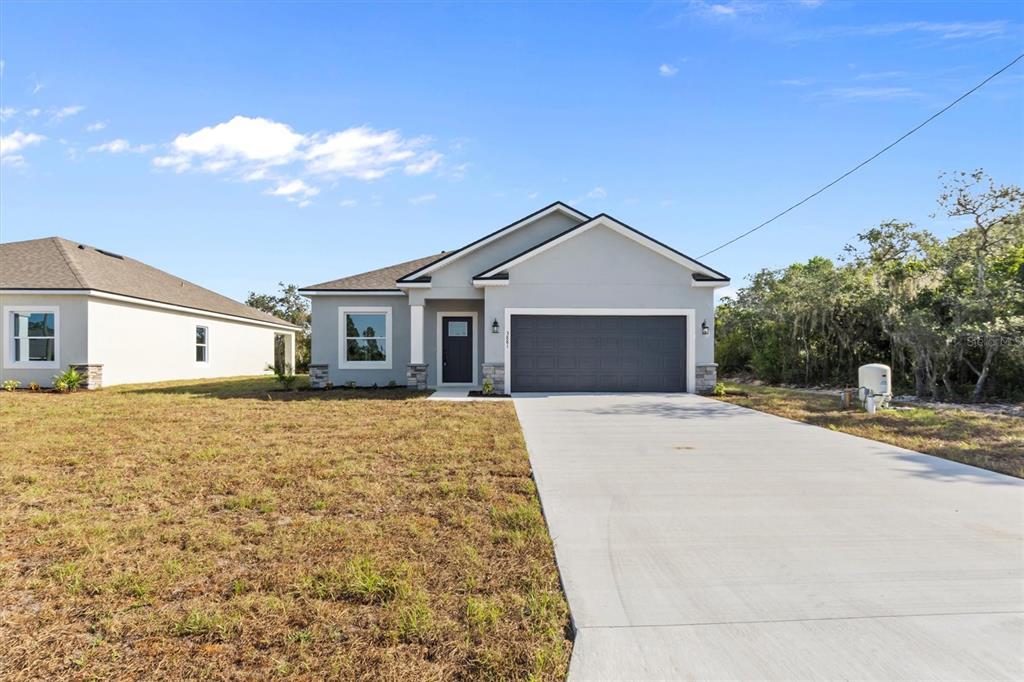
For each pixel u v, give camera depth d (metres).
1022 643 2.80
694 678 2.53
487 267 15.45
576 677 2.54
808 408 11.55
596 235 14.49
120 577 3.51
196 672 2.59
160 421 9.70
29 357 16.59
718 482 5.82
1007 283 12.73
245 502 4.99
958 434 8.51
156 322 19.62
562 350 14.62
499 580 3.52
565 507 4.98
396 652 2.74
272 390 15.70
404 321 16.92
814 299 17.52
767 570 3.66
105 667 2.62
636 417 10.31
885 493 5.41
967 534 4.30
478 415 10.43
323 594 3.31
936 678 2.51
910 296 14.47
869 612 3.11
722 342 24.92
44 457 6.85
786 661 2.66
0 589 3.40
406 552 3.93
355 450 7.24
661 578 3.55
